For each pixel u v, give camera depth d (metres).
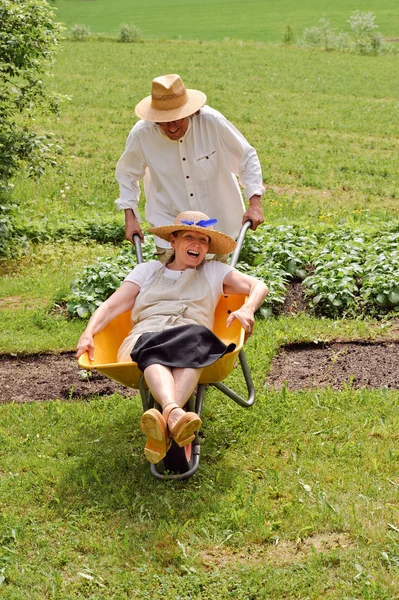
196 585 3.82
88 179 14.90
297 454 5.03
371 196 14.42
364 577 3.80
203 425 5.45
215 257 5.70
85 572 3.96
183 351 4.55
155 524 4.32
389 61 36.72
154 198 5.97
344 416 5.45
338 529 4.20
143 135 5.77
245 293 5.12
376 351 6.66
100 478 4.82
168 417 4.33
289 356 6.69
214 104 24.86
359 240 8.88
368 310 7.61
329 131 21.50
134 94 26.20
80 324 7.53
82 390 6.24
